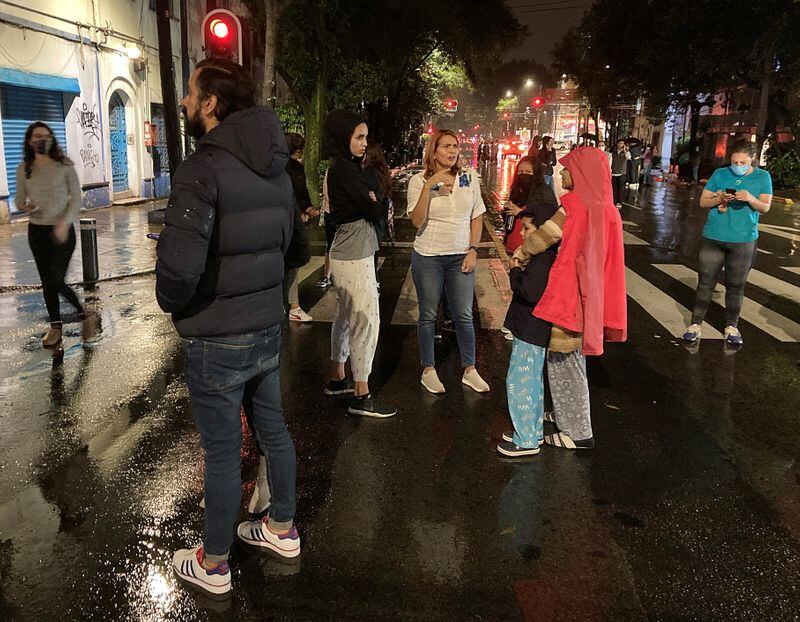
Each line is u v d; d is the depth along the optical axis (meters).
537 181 6.59
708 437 4.59
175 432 4.42
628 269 10.37
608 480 3.97
